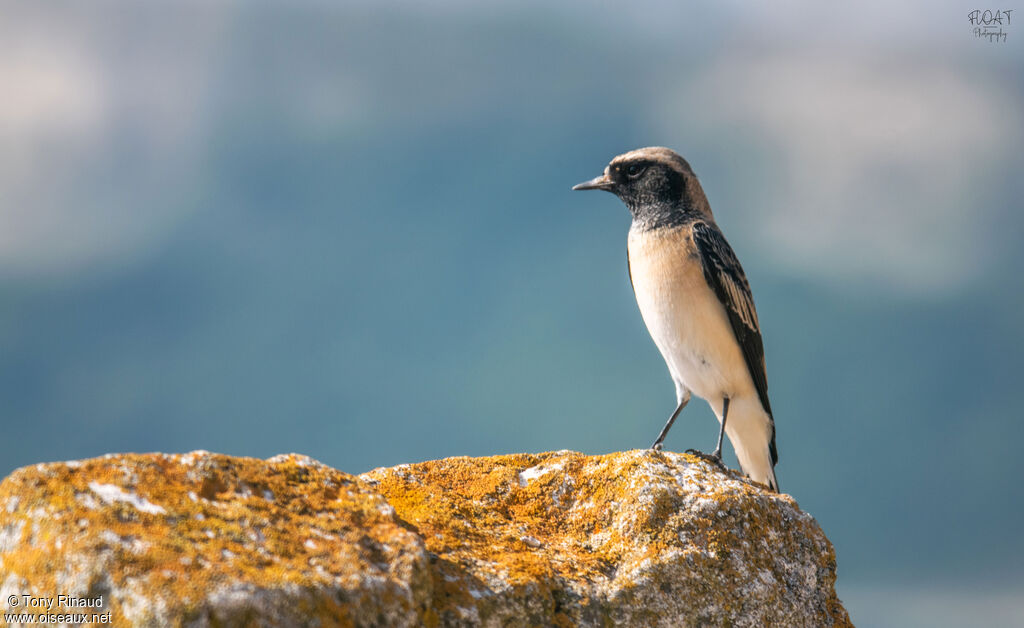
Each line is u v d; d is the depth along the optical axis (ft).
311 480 22.66
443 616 21.43
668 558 26.21
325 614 17.81
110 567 16.88
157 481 20.07
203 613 16.35
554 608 23.85
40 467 19.25
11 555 17.87
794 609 27.22
